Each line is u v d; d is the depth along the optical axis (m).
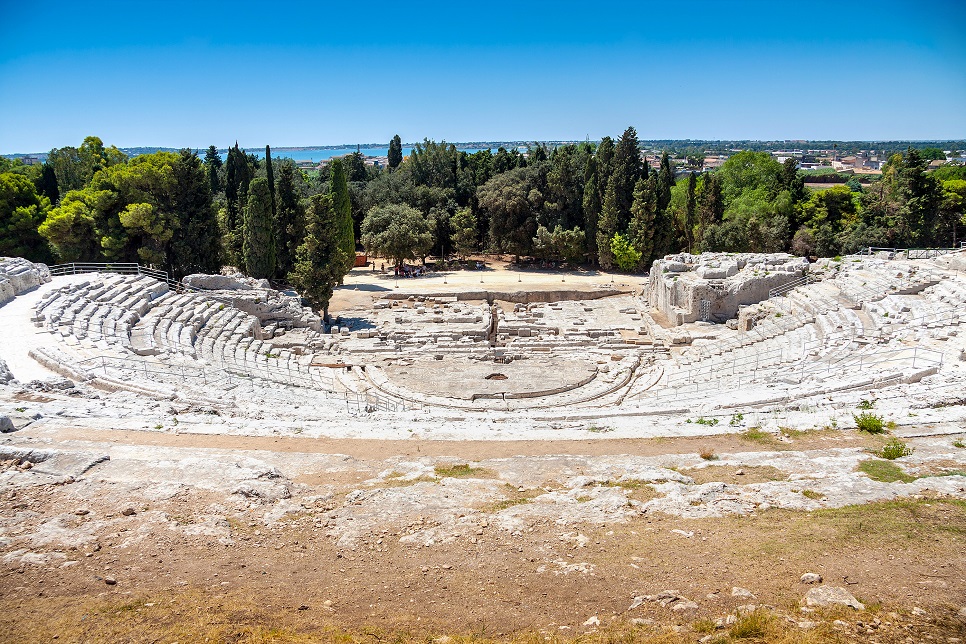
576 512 13.63
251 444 18.80
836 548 11.62
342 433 20.30
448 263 83.19
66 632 9.35
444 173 95.69
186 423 20.64
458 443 19.61
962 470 15.93
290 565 11.61
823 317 42.03
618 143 79.44
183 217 55.84
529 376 37.91
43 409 21.00
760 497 14.27
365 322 54.00
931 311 37.19
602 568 11.31
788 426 20.33
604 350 44.94
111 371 27.53
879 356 30.77
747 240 73.50
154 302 43.38
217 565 11.47
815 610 9.62
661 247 76.81
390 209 80.62
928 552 11.35
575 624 9.72
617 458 17.45
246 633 9.41
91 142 86.44
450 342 46.75
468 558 11.83
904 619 9.30
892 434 19.33
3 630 9.39
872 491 14.34
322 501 14.38
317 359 41.69
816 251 71.81
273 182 72.44
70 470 15.33
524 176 84.62
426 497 14.45
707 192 76.31
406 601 10.48
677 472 16.11
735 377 33.62
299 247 53.81
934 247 69.00
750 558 11.44
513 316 55.66
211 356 36.44
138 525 12.64
